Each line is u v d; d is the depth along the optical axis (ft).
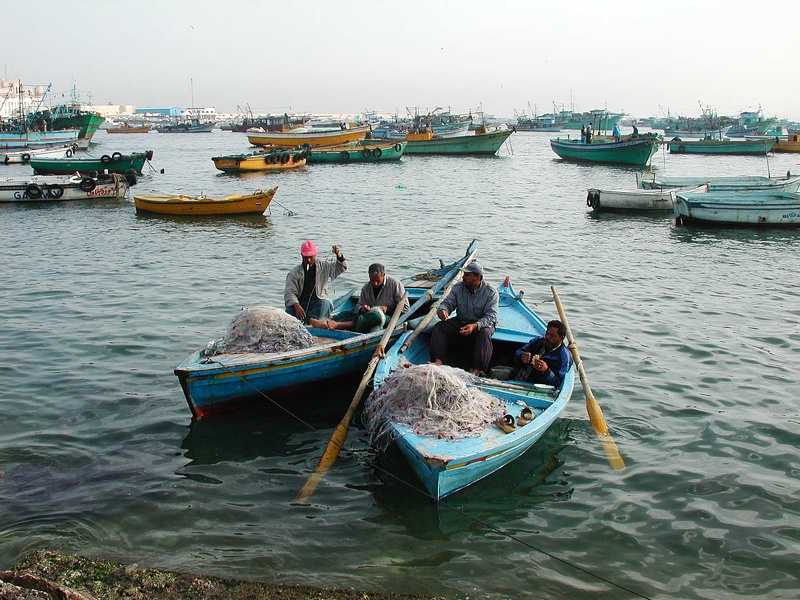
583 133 214.28
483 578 19.93
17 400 31.45
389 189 131.54
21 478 24.79
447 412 25.00
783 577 20.11
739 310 47.55
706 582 19.90
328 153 200.13
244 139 410.52
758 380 34.65
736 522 22.67
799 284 55.26
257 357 29.84
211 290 52.24
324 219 92.27
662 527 22.45
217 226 85.66
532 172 172.14
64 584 18.48
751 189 94.99
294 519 22.66
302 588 18.85
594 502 23.85
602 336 41.55
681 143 247.29
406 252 69.15
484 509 23.40
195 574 19.43
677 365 36.68
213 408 29.71
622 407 31.37
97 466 25.79
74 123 263.08
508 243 74.28
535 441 26.68
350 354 32.12
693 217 83.82
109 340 39.96
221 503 23.49
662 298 50.78
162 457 26.61
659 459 26.78
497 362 34.42
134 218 91.91
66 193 108.06
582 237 78.07
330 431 29.09
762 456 26.96
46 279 55.83
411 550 21.15
